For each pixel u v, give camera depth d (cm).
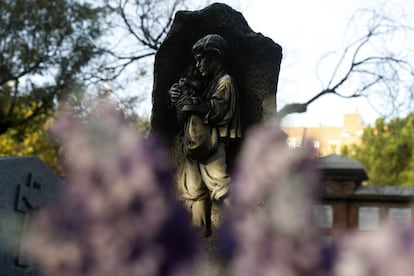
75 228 102
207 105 626
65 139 107
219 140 628
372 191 1288
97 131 108
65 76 1775
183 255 103
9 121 1892
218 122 630
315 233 100
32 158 886
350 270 91
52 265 101
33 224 104
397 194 1268
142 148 107
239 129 642
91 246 101
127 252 101
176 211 104
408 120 1794
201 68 651
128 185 103
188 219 106
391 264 88
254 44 666
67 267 100
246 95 663
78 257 101
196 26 677
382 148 2281
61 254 100
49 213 102
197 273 106
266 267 98
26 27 1808
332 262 95
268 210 105
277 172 105
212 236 602
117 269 100
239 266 100
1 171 812
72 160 106
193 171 626
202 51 650
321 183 105
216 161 620
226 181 611
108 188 103
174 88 660
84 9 1825
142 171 105
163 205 104
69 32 1809
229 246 103
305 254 97
